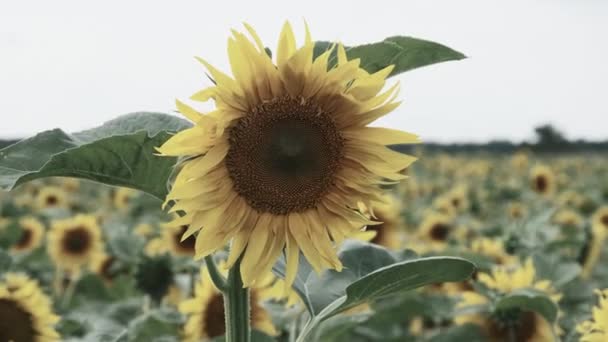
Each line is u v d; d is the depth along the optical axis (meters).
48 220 4.84
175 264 2.26
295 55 1.06
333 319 1.61
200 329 1.77
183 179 1.05
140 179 1.08
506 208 5.38
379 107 1.10
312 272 1.24
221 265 1.72
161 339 1.72
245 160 1.09
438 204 5.09
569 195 5.83
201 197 1.07
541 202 5.59
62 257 3.15
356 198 1.12
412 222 4.76
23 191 7.30
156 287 2.14
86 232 3.20
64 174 1.05
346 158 1.12
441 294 2.28
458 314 1.75
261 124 1.09
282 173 1.10
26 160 1.06
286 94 1.09
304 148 1.10
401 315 2.18
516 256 2.62
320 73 1.08
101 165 1.05
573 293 1.98
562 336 1.76
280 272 1.19
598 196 6.82
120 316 2.12
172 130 1.11
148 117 1.12
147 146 1.04
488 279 1.78
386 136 1.11
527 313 1.71
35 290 1.75
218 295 1.79
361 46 1.09
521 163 9.21
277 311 1.70
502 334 1.74
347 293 1.11
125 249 2.66
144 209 5.04
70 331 1.93
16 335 1.71
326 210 1.12
